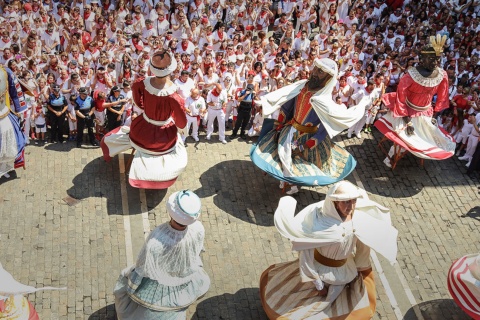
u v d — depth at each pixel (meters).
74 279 13.20
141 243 14.29
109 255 13.87
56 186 15.57
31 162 16.27
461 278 12.34
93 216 14.82
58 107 16.48
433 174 17.62
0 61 18.05
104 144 15.78
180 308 11.03
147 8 21.84
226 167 16.92
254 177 16.66
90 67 18.73
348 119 14.98
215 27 22.55
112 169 16.31
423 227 15.73
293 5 23.34
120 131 15.75
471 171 17.72
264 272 12.59
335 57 19.86
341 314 11.66
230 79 18.09
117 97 16.78
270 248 14.61
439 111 18.59
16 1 19.70
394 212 16.11
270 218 15.44
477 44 22.19
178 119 14.84
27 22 19.55
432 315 13.43
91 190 15.56
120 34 19.42
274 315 11.78
